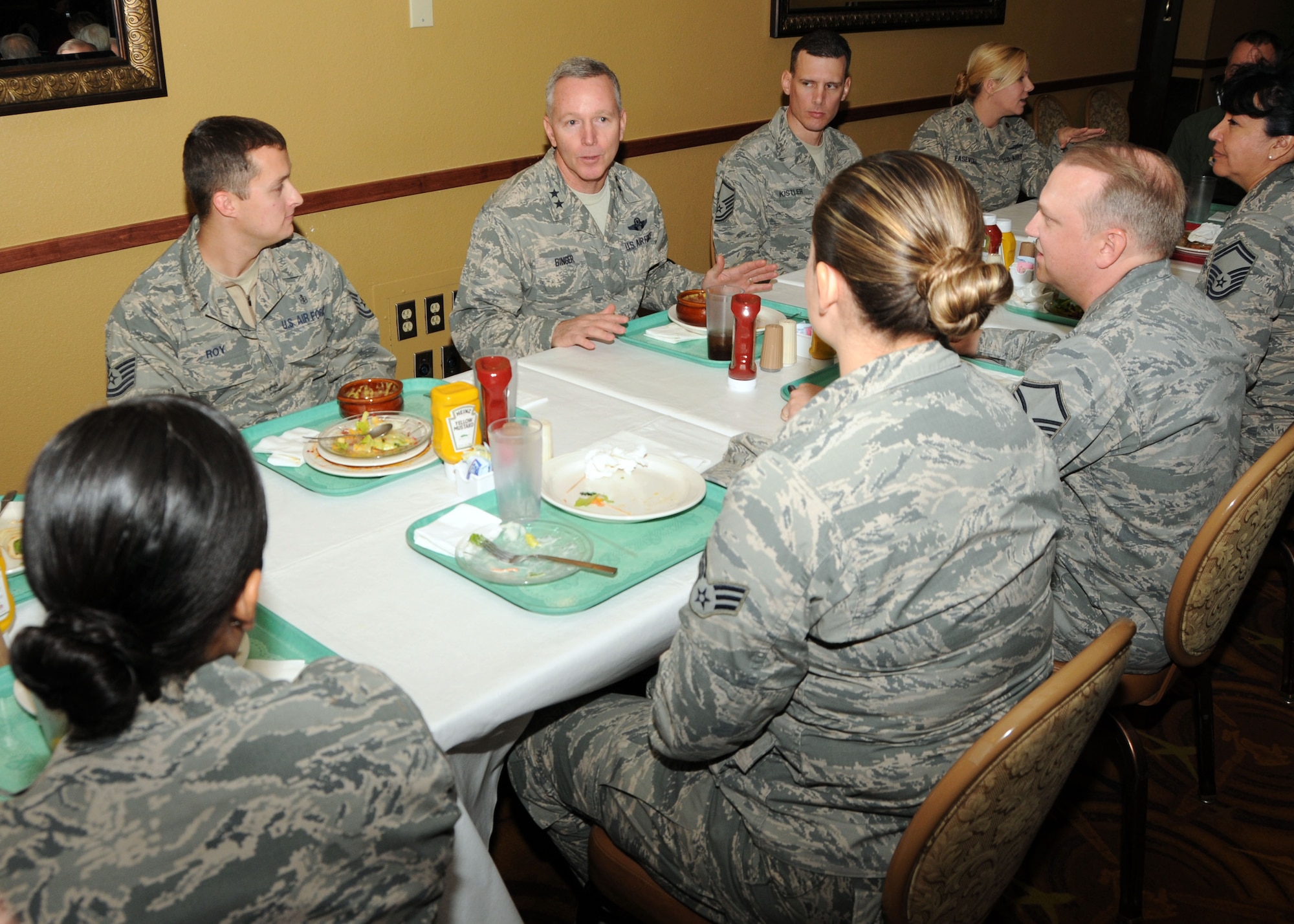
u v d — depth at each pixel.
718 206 3.30
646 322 2.29
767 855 1.07
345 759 0.69
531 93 3.47
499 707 1.06
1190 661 1.53
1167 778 2.00
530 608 1.20
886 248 0.94
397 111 3.13
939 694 0.96
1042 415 1.49
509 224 2.44
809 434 0.94
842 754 1.00
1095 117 5.38
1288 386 2.20
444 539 1.34
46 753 1.00
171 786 0.64
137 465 0.64
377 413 1.72
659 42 3.78
